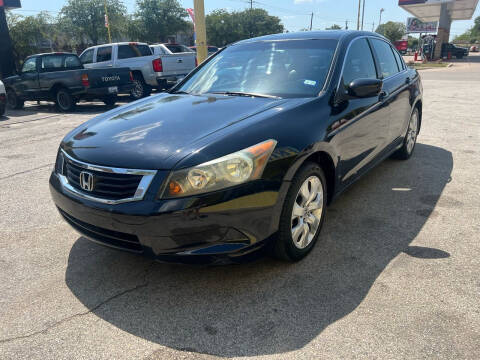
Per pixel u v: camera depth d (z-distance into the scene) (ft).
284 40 12.23
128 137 8.22
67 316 7.54
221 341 6.79
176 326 7.19
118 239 7.68
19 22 91.61
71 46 139.03
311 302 7.73
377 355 6.36
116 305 7.83
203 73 12.51
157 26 174.19
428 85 47.85
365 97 10.25
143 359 6.44
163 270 9.02
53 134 25.17
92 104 42.75
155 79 40.57
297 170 8.27
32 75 36.76
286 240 8.37
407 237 10.28
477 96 36.73
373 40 13.61
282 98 9.87
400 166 16.30
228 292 8.13
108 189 7.54
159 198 7.07
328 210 12.10
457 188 13.71
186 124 8.46
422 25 155.84
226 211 7.15
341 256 9.38
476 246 9.75
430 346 6.51
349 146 10.33
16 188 14.85
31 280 8.76
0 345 6.81
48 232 11.14
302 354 6.44
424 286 8.14
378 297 7.82
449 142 20.21
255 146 7.56
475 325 6.98
